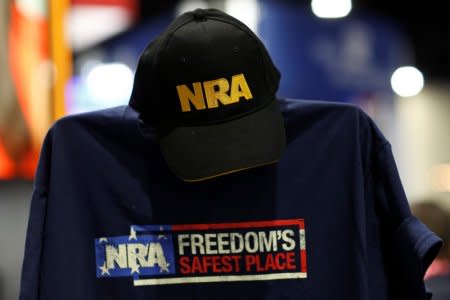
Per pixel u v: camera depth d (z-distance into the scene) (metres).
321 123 1.65
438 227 2.99
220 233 1.64
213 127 1.51
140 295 1.64
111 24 6.20
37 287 1.62
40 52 2.81
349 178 1.63
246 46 1.53
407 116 9.64
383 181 1.64
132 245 1.65
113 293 1.65
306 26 6.66
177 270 1.64
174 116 1.52
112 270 1.65
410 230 1.59
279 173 1.64
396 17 8.31
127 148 1.67
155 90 1.53
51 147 1.67
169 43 1.52
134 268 1.65
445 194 9.62
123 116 1.67
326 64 6.72
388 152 1.64
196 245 1.64
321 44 6.70
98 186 1.67
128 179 1.66
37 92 2.79
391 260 1.65
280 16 6.54
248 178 1.64
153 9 6.89
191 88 1.51
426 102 9.89
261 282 1.62
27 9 2.78
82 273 1.64
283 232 1.63
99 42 6.96
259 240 1.63
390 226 1.64
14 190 2.77
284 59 6.58
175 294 1.63
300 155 1.65
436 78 9.79
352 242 1.62
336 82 6.77
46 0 2.83
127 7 5.57
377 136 1.65
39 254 1.63
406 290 1.62
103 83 6.83
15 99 2.73
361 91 6.91
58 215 1.64
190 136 1.51
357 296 1.60
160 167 1.66
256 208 1.64
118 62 6.89
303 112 1.65
